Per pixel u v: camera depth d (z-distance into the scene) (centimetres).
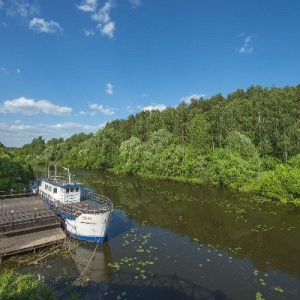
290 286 1934
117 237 2775
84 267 2109
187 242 2695
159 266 2164
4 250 2127
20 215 2573
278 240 2780
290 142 6175
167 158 6788
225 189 5316
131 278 1969
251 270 2150
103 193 4900
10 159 4303
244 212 3731
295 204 4103
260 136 7200
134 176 7281
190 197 4603
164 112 11106
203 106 12494
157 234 2898
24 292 771
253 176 5406
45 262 2159
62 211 2683
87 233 2525
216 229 3081
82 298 1711
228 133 7394
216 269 2150
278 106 7844
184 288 1861
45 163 11481
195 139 6988
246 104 8788
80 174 7738
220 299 1744
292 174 4231
